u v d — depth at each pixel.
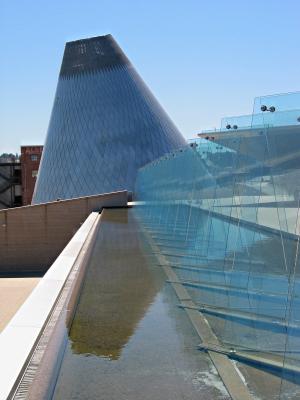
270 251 6.35
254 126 7.03
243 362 5.32
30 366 5.06
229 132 8.72
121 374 5.11
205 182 11.20
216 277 8.93
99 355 5.66
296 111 5.94
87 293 8.81
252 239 7.14
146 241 15.92
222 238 9.16
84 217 34.34
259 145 6.92
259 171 6.92
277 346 5.28
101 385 4.84
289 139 6.00
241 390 4.68
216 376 5.02
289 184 5.89
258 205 6.95
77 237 17.47
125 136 53.28
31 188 77.12
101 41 57.31
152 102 56.75
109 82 55.50
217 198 9.82
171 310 7.55
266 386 4.75
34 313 6.93
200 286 8.70
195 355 5.61
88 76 56.16
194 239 11.91
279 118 6.27
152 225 20.56
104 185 51.81
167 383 4.85
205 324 6.69
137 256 12.89
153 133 54.12
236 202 8.20
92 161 52.84
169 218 16.64
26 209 33.88
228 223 8.74
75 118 55.22
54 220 34.16
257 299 6.45
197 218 11.88
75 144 54.19
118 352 5.77
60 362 5.43
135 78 56.94
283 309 5.57
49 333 6.16
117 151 52.72
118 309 7.66
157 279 9.87
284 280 5.72
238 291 7.23
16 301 24.58
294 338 4.90
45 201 54.31
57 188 53.78
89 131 54.06
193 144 12.93
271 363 5.11
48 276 9.87
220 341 5.90
